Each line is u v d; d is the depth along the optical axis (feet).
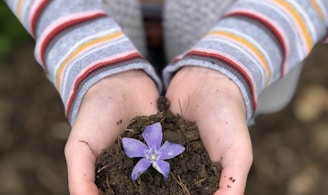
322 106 1.63
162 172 0.85
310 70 1.67
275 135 1.60
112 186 0.87
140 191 0.87
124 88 0.94
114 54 0.95
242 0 1.07
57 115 1.61
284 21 1.02
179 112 0.96
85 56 0.96
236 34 1.00
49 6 1.04
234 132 0.87
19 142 1.58
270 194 1.55
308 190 1.55
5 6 1.54
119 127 0.91
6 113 1.61
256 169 1.56
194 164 0.89
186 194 0.87
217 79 0.93
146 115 0.97
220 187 0.86
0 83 1.64
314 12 1.05
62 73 0.97
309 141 1.59
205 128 0.90
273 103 1.23
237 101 0.91
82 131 0.87
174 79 0.99
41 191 1.54
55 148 1.58
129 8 1.18
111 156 0.88
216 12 1.17
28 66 1.66
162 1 1.31
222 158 0.87
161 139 0.88
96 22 1.02
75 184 0.82
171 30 1.22
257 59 0.97
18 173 1.55
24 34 1.59
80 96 0.92
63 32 1.01
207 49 0.97
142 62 0.96
